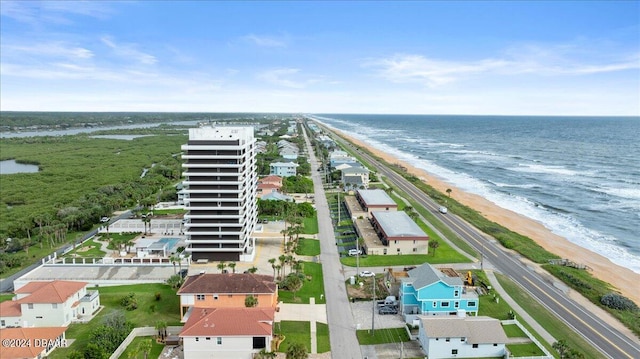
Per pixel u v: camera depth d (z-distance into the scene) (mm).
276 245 125188
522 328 78938
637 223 158250
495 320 74250
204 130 111688
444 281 81938
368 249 117812
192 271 104812
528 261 116875
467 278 98125
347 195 184125
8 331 72000
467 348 70562
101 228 139750
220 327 69938
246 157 113625
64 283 84688
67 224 137625
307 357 65562
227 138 109938
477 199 194625
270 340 70250
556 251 128875
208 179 108562
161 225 137375
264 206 156625
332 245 126688
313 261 113375
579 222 159875
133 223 138500
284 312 85375
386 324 81438
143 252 113938
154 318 83500
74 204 163125
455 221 153625
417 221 149000
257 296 81188
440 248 123375
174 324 80875
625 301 90250
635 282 108188
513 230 148750
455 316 76562
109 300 90812
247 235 115688
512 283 100688
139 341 74750
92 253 118500
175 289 95875
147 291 95188
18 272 110250
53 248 126938
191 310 81688
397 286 91688
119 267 106625
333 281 101188
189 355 69188
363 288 97375
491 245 128750
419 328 76188
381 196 163250
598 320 84750
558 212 173250
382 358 70438
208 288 81250
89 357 65312
